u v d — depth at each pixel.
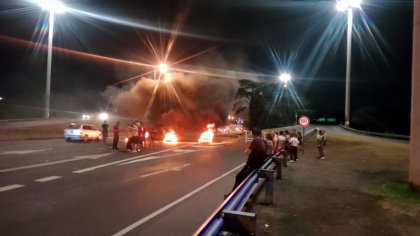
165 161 18.72
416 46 11.38
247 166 9.97
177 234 7.06
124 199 9.86
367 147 25.92
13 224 7.23
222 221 4.65
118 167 15.87
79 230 7.05
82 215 8.10
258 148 9.91
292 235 7.18
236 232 4.76
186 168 16.52
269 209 9.08
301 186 12.07
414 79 11.36
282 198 10.28
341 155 21.39
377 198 10.41
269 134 13.68
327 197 10.48
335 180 13.23
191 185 12.37
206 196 10.66
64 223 7.46
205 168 16.77
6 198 9.35
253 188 7.95
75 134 29.56
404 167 16.28
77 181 12.16
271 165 12.41
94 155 19.83
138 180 12.91
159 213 8.56
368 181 12.98
